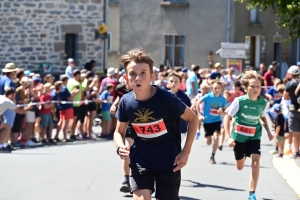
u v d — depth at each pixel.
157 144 7.36
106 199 10.54
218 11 40.19
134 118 7.29
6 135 17.02
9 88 16.66
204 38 40.47
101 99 21.53
